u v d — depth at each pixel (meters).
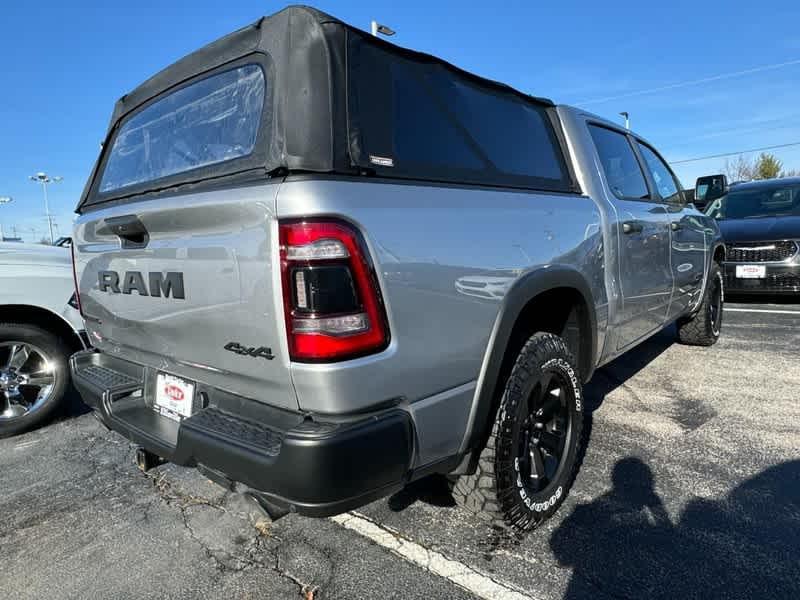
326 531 2.37
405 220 1.70
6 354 3.66
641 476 2.75
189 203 1.76
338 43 1.67
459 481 2.20
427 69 2.06
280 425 1.70
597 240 2.74
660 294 3.72
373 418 1.60
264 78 1.75
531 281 2.16
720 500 2.52
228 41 1.95
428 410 1.76
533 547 2.21
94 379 2.46
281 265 1.51
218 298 1.73
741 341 5.54
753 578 1.99
